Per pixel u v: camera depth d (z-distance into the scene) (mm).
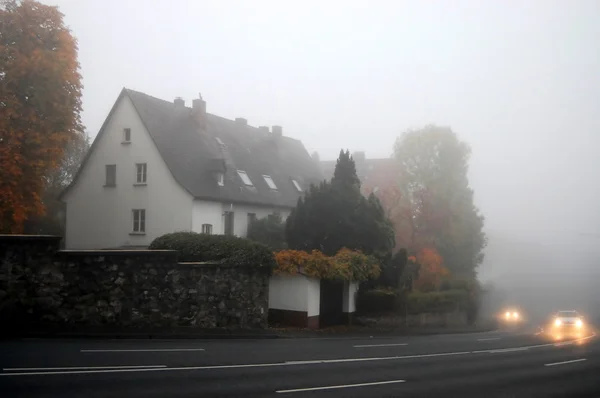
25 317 16781
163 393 9875
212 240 21922
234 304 21266
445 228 46125
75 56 29688
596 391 12672
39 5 28688
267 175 44594
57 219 43625
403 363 15758
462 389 12203
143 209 36594
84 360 12414
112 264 18234
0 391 9367
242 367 13047
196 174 37062
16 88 27781
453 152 47188
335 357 16016
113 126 37969
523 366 16438
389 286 30344
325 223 28828
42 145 27828
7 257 16641
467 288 43906
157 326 18922
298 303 24953
